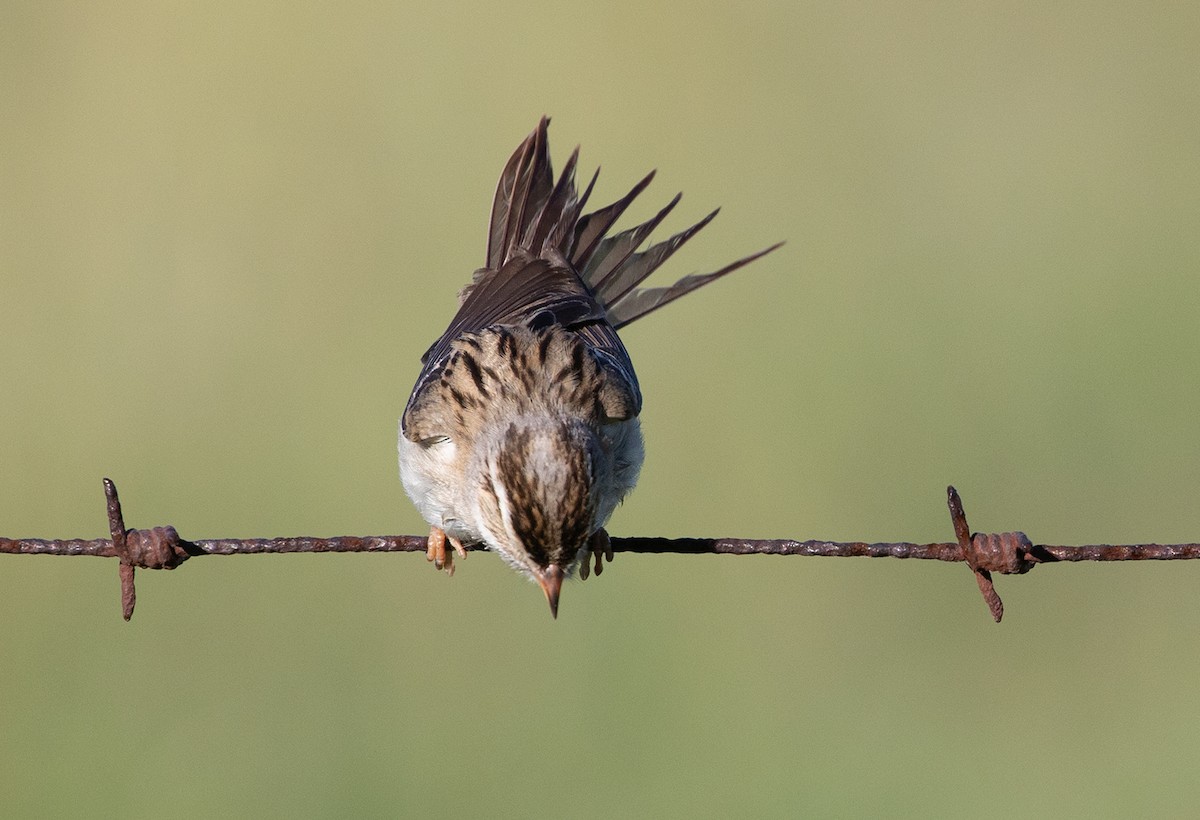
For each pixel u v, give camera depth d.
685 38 17.42
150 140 15.90
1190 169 16.48
